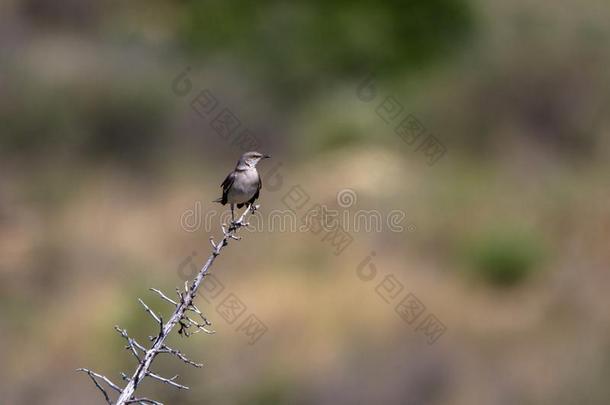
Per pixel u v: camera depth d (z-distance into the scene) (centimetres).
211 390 1425
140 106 2353
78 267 1850
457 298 1675
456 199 1941
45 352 1575
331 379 1435
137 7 3064
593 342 1477
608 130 2344
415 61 2569
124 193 2205
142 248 1912
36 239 1981
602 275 1667
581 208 1933
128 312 1545
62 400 1467
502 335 1548
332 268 1731
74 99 2395
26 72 2448
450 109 2327
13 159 2325
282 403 1416
